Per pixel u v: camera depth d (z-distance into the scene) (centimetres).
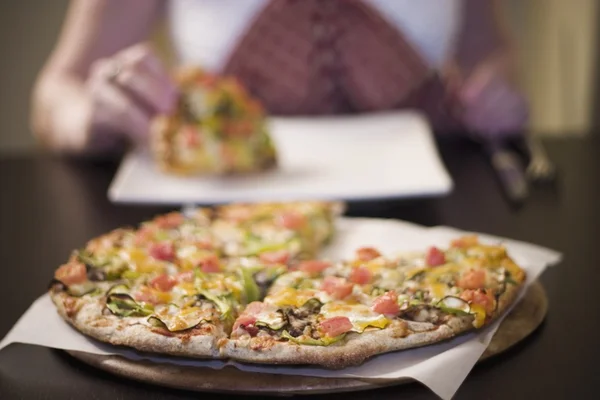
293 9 144
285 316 76
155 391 75
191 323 76
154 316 77
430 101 149
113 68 131
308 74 147
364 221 101
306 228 96
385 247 96
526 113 137
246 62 146
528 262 88
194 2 147
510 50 153
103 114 130
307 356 73
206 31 147
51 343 79
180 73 123
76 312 80
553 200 111
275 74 147
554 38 193
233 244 92
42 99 145
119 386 76
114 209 113
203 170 117
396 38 146
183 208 113
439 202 112
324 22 145
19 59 192
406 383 74
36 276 96
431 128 150
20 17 189
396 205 111
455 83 148
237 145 117
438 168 113
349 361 73
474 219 107
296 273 84
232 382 74
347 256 95
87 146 133
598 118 194
